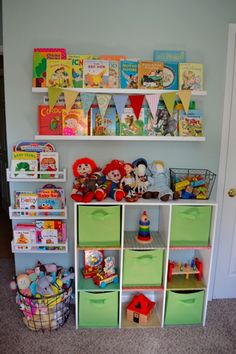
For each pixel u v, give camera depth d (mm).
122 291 2102
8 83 1930
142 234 2016
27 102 1962
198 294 2018
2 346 1820
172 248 1934
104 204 1847
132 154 2100
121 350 1816
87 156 2072
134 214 2182
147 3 1916
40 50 1868
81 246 1910
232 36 1983
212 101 2062
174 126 1958
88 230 1919
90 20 1907
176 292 2082
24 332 1941
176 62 1965
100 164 2090
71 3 1879
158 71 1904
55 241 2025
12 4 1847
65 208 1989
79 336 1925
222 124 2104
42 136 1858
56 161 1979
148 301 2131
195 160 2143
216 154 2146
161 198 1892
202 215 1942
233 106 2088
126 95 1924
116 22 1922
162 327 2033
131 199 1843
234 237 2293
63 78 1867
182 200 1939
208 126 2098
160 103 1959
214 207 1914
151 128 1948
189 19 1950
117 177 1968
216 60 2008
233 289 2385
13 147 1999
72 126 1898
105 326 2023
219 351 1828
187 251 2268
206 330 2014
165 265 1958
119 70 1910
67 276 2023
